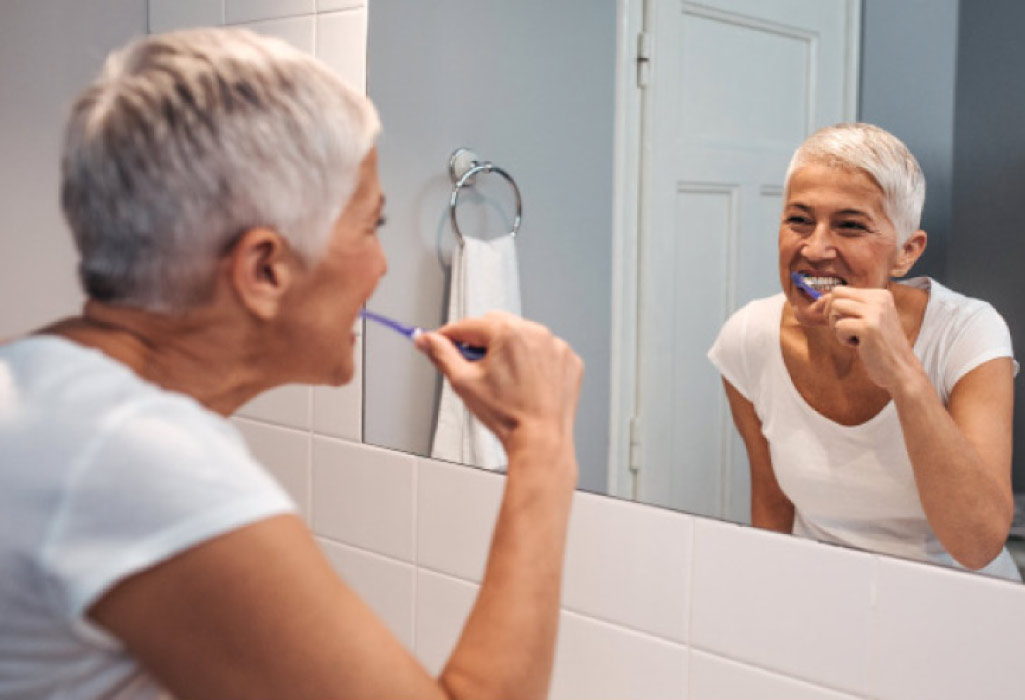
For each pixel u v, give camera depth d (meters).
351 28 1.46
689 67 1.11
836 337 1.02
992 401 0.95
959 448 0.96
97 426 0.63
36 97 1.77
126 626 0.62
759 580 1.11
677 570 1.17
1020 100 0.92
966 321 0.95
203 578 0.61
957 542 0.97
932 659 1.00
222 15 1.65
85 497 0.61
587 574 1.25
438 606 1.41
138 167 0.68
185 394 0.74
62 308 1.85
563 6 1.21
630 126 1.17
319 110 0.71
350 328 0.79
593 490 1.24
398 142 1.41
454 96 1.34
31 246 1.79
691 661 1.17
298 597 0.62
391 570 1.46
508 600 0.71
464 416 1.36
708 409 1.12
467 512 1.36
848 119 1.00
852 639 1.04
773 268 1.06
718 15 1.08
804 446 1.06
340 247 0.75
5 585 0.62
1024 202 0.92
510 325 0.80
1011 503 0.94
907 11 0.97
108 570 0.60
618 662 1.23
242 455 0.67
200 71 0.69
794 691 1.09
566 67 1.22
